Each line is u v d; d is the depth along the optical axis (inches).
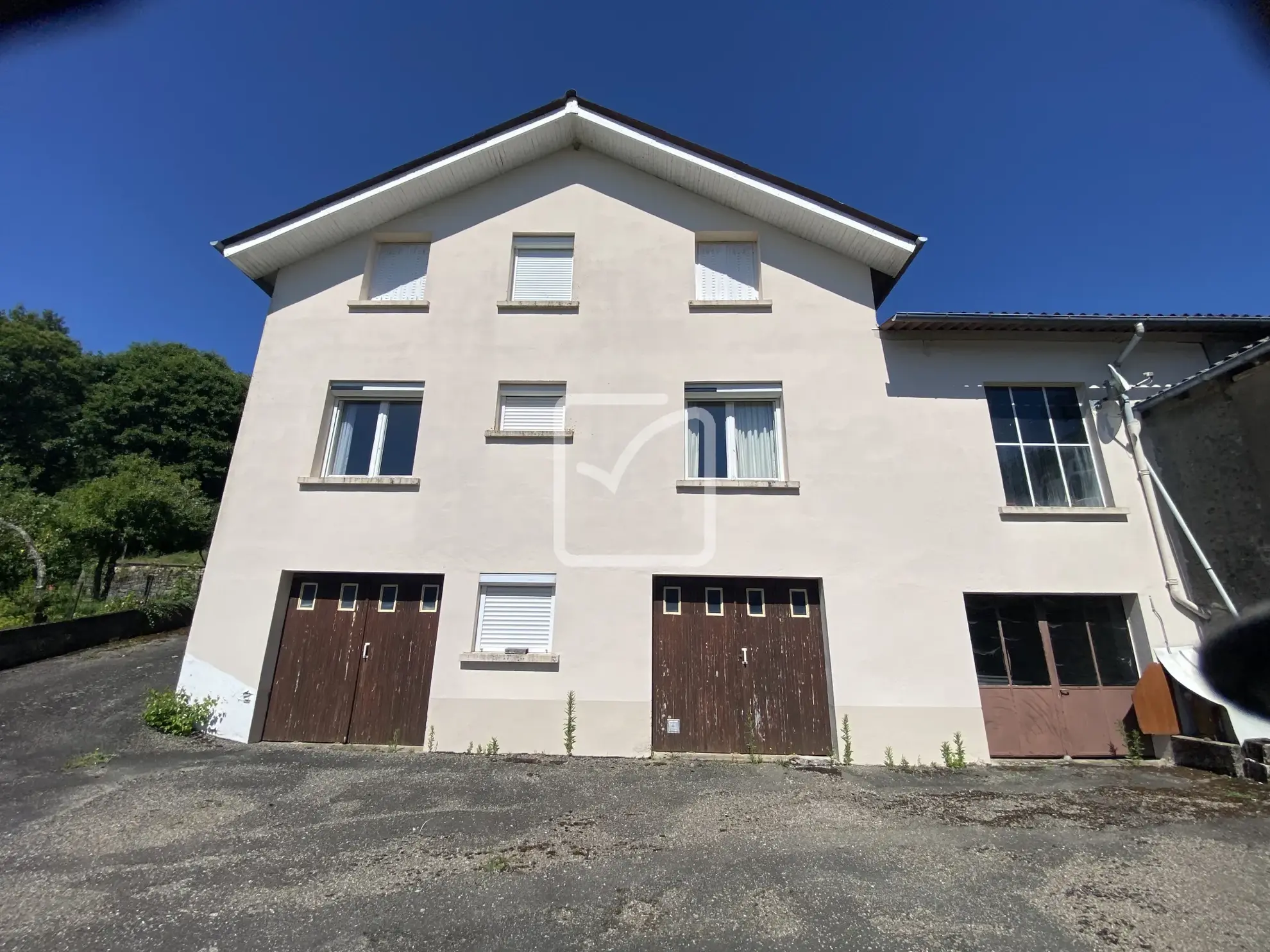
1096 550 295.0
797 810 204.8
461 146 349.4
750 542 300.5
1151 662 278.8
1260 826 184.7
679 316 338.6
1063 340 323.9
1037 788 230.7
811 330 333.4
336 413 335.0
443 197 367.2
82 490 600.7
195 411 1229.7
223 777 228.2
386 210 356.8
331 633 299.1
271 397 329.1
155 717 281.3
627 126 350.9
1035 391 325.1
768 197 339.3
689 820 194.2
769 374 327.6
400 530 305.1
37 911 133.1
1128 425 308.7
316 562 301.6
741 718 285.1
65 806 195.2
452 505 308.2
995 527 299.4
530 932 127.2
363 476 314.5
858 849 169.9
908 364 324.5
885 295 369.7
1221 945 121.0
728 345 332.8
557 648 288.5
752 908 136.8
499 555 301.1
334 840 174.1
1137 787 229.5
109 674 364.8
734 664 292.0
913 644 285.7
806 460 311.7
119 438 1153.4
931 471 308.0
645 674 285.0
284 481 313.7
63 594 495.2
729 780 241.1
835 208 332.8
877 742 273.7
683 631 296.5
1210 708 261.6
